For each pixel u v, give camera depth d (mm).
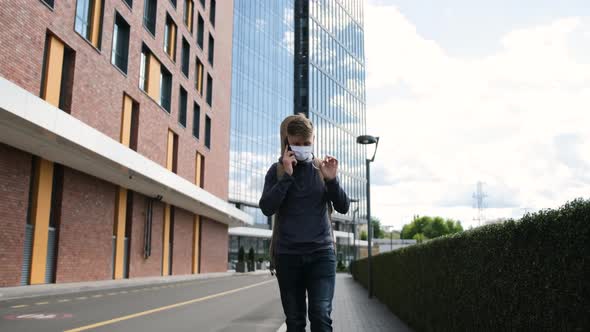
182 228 36312
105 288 18906
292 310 3178
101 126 22766
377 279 15602
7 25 16250
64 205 20484
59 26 19328
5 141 16688
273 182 3311
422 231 176500
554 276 3086
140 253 28469
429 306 6988
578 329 2791
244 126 64000
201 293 17484
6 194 16875
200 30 40594
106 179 23797
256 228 64500
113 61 24688
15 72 16703
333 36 92938
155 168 24500
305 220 3176
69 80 20328
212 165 43062
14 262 17219
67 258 20625
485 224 4727
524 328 3535
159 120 29938
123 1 25125
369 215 17078
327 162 3254
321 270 3133
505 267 3932
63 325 8531
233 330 8633
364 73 105625
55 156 18984
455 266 5523
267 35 71938
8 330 7891
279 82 74000
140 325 8844
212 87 43250
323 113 85812
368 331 8352
